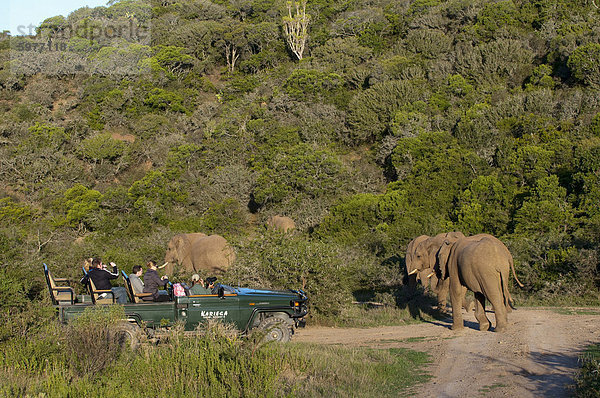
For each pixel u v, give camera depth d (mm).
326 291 14758
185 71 70688
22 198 44625
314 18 76875
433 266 16484
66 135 53062
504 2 62344
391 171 44375
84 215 39188
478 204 32156
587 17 59219
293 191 40344
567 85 49531
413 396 7516
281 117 51719
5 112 60156
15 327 9648
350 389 7711
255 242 16109
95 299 10945
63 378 7820
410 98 51000
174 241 22016
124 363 8742
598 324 12328
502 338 11125
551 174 34062
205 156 47781
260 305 11234
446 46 60094
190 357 8562
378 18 69438
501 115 44281
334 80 56500
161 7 87625
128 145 53656
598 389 6758
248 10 86438
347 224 34719
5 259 16656
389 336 12562
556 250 18906
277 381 7996
